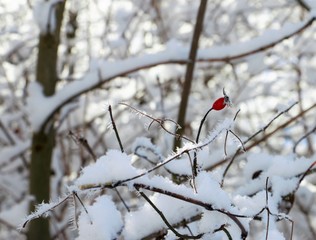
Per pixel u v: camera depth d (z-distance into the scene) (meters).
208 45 5.09
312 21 2.62
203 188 1.28
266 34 2.76
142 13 5.06
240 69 4.77
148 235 1.39
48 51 3.55
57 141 4.60
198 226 1.43
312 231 3.52
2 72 5.14
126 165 1.25
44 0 3.55
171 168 1.54
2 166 4.61
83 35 5.39
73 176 4.39
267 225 1.27
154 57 2.91
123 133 4.56
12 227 3.43
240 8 4.91
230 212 1.26
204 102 4.22
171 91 4.70
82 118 4.38
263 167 1.79
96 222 1.37
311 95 4.75
